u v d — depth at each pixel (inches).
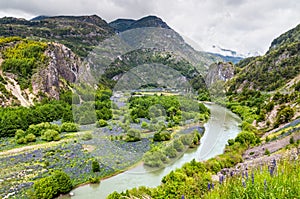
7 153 1131.3
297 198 166.9
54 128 1488.7
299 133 949.2
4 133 1465.3
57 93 2684.5
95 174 677.9
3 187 748.6
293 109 1395.2
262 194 171.3
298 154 285.6
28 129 1470.2
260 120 1487.5
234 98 2437.3
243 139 1009.5
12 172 880.3
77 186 693.3
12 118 1547.7
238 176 217.5
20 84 2566.4
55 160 984.3
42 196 657.6
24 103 2374.5
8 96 2340.1
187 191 294.0
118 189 523.8
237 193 182.9
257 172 213.9
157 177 413.4
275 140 981.8
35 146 1236.5
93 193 613.6
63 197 661.3
